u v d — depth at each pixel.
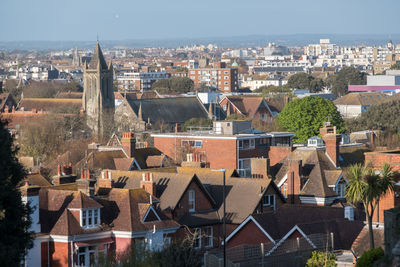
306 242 128.38
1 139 113.00
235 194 154.75
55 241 128.50
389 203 120.06
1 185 108.12
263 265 121.31
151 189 146.12
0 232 107.06
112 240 133.00
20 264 122.38
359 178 119.62
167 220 139.62
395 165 126.19
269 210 154.50
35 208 121.31
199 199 150.38
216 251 127.31
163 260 118.81
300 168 175.88
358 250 119.62
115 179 158.12
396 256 82.75
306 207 145.38
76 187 142.25
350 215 143.38
